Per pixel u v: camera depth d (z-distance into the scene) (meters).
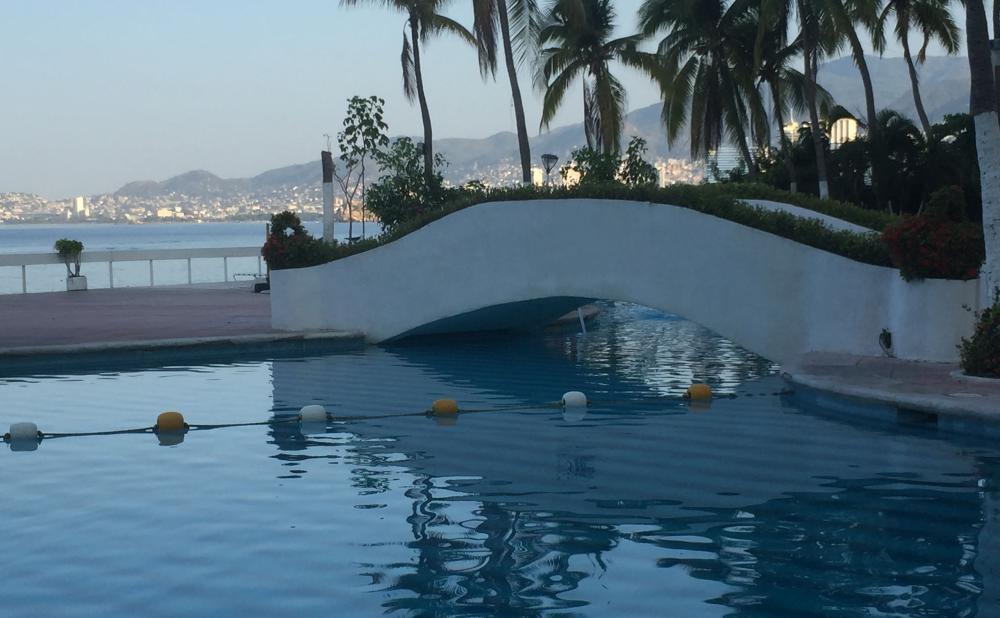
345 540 6.43
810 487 7.77
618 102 41.34
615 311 26.58
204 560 6.04
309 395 12.58
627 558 6.02
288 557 6.08
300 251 18.20
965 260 12.25
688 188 15.00
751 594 5.37
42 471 8.55
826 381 11.19
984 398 9.94
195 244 137.25
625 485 7.88
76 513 7.15
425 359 16.22
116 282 45.22
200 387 13.25
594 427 10.44
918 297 12.48
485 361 15.94
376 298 17.72
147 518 7.00
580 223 15.56
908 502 7.29
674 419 10.84
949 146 36.94
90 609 5.24
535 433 10.14
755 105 39.84
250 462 8.83
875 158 36.94
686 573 5.73
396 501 7.42
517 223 16.19
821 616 5.04
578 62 40.03
